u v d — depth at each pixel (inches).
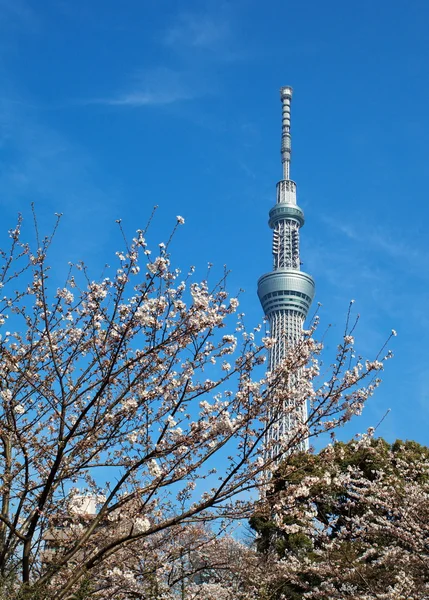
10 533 385.1
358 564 688.4
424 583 633.6
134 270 373.1
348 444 904.9
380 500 729.0
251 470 376.2
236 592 711.7
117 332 384.8
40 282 388.2
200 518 363.3
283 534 920.9
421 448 1089.4
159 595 478.6
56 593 358.3
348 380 384.2
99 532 390.3
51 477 354.3
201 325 379.9
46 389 392.2
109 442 382.0
